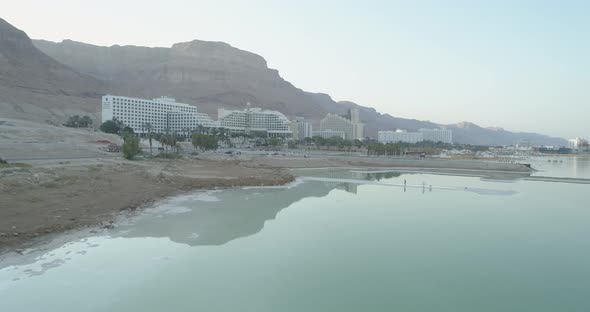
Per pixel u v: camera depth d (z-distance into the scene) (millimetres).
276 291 28578
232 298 27219
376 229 47375
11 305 25125
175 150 163875
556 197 76375
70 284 28594
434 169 146250
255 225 47875
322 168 142625
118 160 99312
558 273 33656
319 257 36312
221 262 34281
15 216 41156
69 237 39438
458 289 29891
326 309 25953
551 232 47500
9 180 52094
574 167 182875
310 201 66625
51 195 51062
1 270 30562
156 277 30484
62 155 98500
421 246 40594
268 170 111500
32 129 129250
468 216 56219
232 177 88438
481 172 137000
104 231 42562
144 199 59594
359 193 77750
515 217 56000
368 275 32219
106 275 30531
